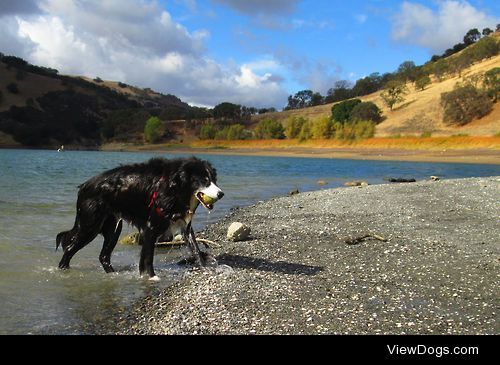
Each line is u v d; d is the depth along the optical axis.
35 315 1.58
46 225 3.18
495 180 5.12
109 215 2.15
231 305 1.62
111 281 2.00
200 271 2.12
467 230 2.89
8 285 1.90
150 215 2.06
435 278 1.97
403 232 2.87
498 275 2.01
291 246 2.59
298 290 1.79
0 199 4.40
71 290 1.87
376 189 4.79
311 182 7.63
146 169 2.10
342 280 1.95
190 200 2.08
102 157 19.77
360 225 3.12
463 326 1.46
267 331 1.42
